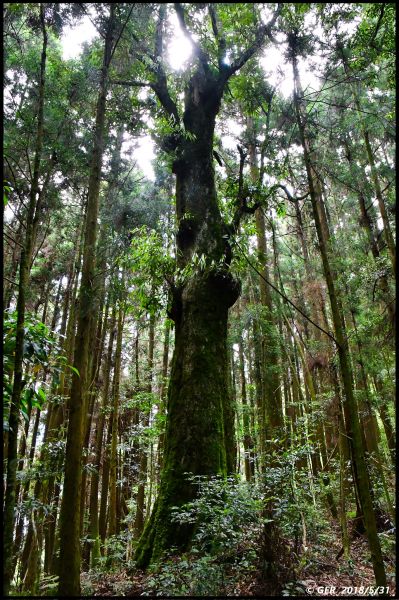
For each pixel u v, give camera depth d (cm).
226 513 457
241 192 805
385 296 831
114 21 510
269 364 988
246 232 845
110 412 1284
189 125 882
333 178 1052
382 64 841
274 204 822
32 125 723
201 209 820
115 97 843
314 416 756
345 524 559
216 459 647
